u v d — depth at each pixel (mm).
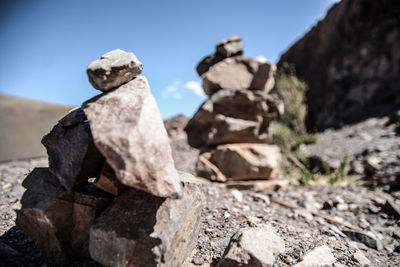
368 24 12258
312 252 2027
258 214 2902
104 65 1595
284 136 7852
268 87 4547
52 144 1808
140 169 1378
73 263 1761
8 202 2896
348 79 12844
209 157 4523
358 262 2055
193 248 2037
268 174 4277
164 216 1614
